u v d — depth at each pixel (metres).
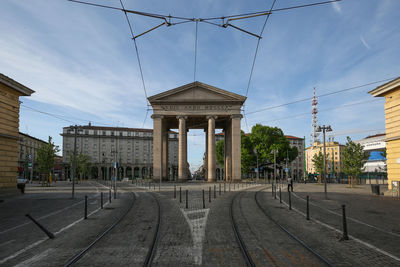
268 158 63.88
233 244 7.37
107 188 36.59
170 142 109.50
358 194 24.44
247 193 24.62
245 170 67.31
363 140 79.56
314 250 6.83
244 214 12.54
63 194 25.48
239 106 52.22
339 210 13.91
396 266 5.75
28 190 32.38
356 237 8.16
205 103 52.25
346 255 6.45
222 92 51.84
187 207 14.70
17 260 6.20
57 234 8.71
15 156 23.66
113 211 13.72
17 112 23.67
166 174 60.03
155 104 52.28
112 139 102.62
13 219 11.59
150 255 6.41
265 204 16.38
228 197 20.67
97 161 100.12
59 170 95.81
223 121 62.78
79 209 14.63
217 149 78.56
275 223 10.35
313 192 26.97
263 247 7.09
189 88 52.38
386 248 7.03
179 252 6.66
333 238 8.05
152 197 21.25
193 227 9.56
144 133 106.62
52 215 12.59
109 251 6.79
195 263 5.88
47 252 6.79
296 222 10.58
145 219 11.27
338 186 41.81
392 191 21.80
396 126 21.34
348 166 37.25
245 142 65.69
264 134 65.19
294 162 109.12
